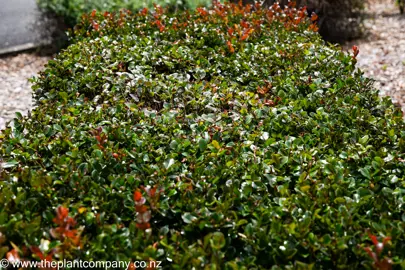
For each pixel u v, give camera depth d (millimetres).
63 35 4668
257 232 1588
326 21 4555
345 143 1945
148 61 2557
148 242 1571
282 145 1920
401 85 3596
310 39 2822
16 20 5586
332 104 2174
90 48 2645
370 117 2062
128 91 2303
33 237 1572
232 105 2215
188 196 1699
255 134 1986
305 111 2119
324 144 1943
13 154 1897
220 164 1829
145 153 1877
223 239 1536
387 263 1455
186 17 3086
